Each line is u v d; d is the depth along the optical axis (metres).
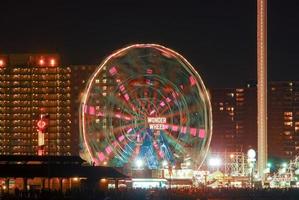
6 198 184.12
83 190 196.62
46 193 187.88
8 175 196.00
